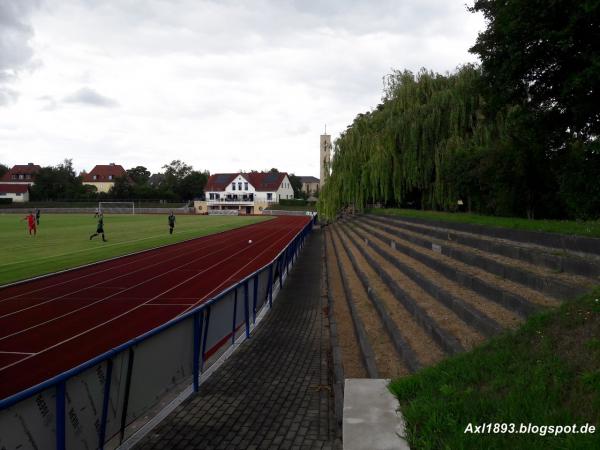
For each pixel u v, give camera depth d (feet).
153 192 348.18
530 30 32.86
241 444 16.62
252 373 24.85
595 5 26.99
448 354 20.68
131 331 34.94
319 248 103.09
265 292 42.63
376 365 22.00
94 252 83.87
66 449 13.79
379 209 108.78
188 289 51.67
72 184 352.28
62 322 37.52
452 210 72.33
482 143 63.98
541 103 40.60
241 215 308.40
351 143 96.12
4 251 84.74
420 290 33.14
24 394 12.26
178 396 21.54
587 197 38.22
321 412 19.49
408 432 13.29
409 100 85.10
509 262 28.86
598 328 14.12
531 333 16.10
